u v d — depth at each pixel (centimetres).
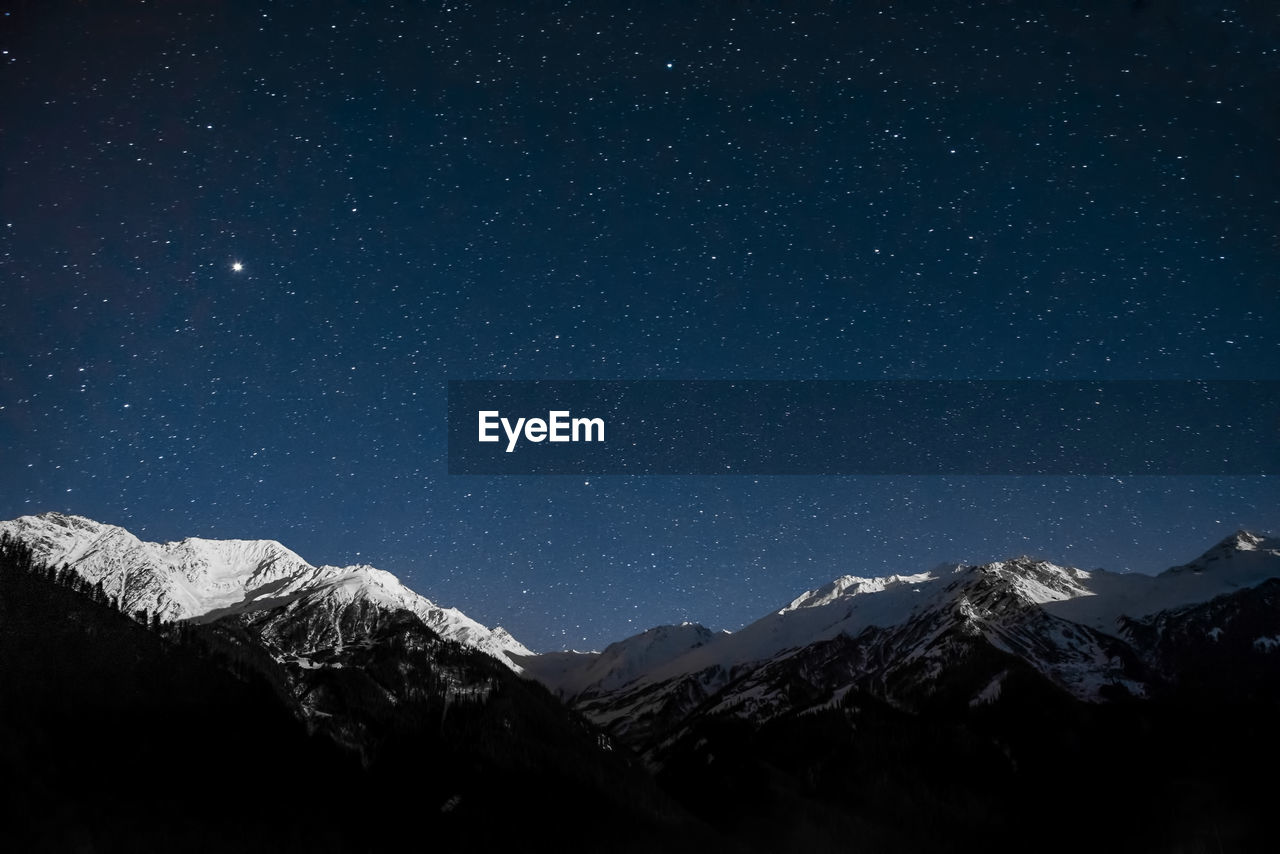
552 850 15425
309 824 13938
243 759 14738
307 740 16175
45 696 13812
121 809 12369
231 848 12600
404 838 14650
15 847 10912
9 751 12331
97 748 13338
